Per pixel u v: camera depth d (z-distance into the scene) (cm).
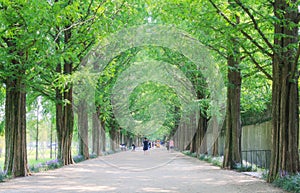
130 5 2028
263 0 1333
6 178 1474
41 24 1356
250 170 1817
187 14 1514
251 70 2062
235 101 1962
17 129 1600
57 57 1467
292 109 1296
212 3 1386
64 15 1483
